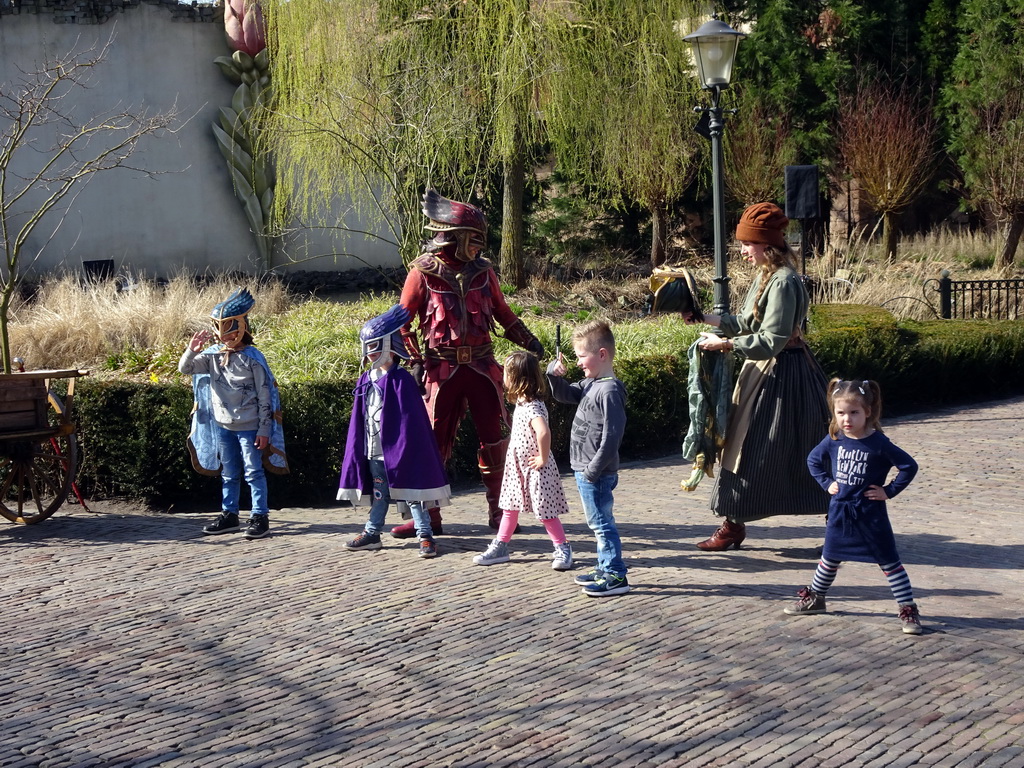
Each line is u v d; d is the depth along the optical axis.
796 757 3.36
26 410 6.86
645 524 6.73
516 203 17.62
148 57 20.17
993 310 16.91
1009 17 20.61
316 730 3.68
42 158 19.22
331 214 21.30
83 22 19.61
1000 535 6.37
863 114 20.88
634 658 4.27
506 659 4.30
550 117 16.64
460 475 8.47
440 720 3.73
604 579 5.12
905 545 6.13
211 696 4.00
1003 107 20.45
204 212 20.89
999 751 3.35
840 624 4.62
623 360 9.45
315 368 9.83
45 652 4.50
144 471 7.56
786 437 5.64
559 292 17.41
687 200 22.55
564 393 5.49
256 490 6.47
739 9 23.31
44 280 17.78
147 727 3.73
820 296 17.20
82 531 6.73
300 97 16.67
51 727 3.74
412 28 16.22
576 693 3.93
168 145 20.47
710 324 5.76
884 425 10.76
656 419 9.55
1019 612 4.78
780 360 5.69
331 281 20.94
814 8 22.59
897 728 3.54
